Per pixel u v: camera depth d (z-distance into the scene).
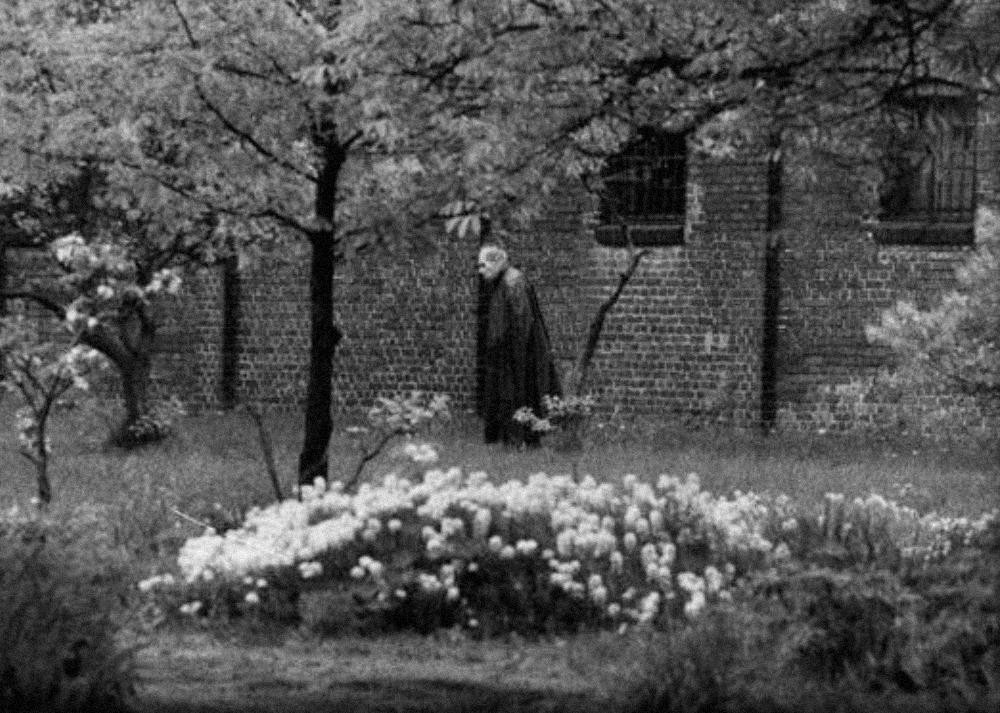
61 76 20.56
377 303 39.97
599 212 37.59
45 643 10.39
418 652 14.04
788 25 15.66
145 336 32.66
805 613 11.81
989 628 11.57
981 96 16.75
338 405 40.34
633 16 16.03
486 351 38.75
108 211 29.05
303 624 14.71
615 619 14.73
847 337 35.78
